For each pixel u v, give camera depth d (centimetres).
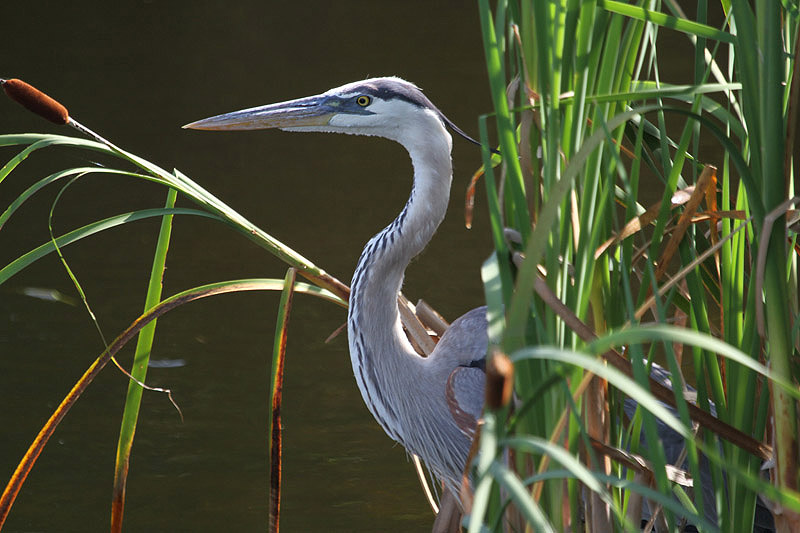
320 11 2783
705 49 448
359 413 975
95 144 480
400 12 2789
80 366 1038
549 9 370
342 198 1552
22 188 1580
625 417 589
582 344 382
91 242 1399
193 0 2864
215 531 781
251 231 537
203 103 1928
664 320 364
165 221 529
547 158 370
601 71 395
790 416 361
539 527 260
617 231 421
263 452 904
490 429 281
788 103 374
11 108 1920
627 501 439
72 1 2802
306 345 1117
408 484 855
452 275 1260
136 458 889
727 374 415
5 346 1072
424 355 653
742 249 415
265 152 1811
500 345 302
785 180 363
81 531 778
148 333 539
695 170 468
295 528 782
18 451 887
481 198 1558
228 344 1112
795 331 369
